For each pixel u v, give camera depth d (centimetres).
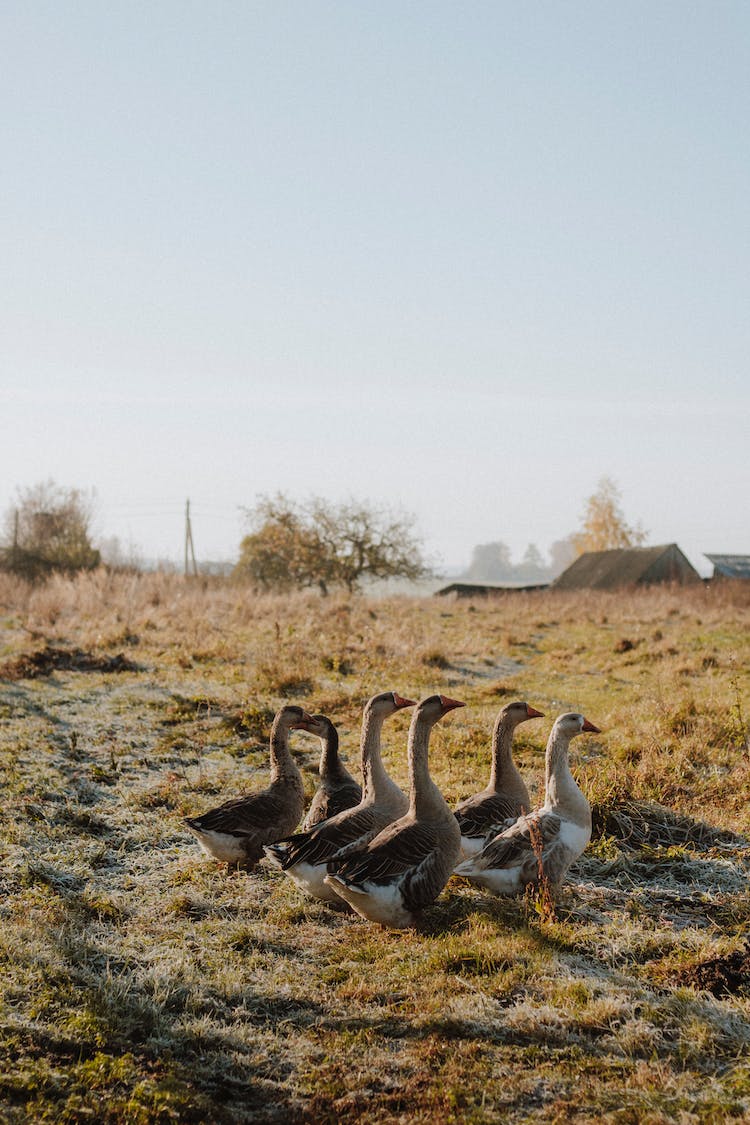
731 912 712
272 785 858
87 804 987
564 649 2069
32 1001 564
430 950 654
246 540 5066
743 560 6444
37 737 1241
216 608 2625
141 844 881
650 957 646
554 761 752
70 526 4256
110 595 2747
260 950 670
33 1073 492
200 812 961
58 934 658
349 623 2292
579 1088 489
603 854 837
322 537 4984
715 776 1027
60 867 811
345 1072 514
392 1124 466
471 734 1222
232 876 805
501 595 4022
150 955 649
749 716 1252
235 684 1614
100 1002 566
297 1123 475
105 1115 466
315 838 725
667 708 1268
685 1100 472
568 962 631
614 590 5281
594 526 8981
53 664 1769
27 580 3875
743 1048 522
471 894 750
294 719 876
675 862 816
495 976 607
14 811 941
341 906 741
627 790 956
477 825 795
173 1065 516
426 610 3152
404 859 675
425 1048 529
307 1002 595
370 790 772
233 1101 495
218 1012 582
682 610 3098
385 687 1579
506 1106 478
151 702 1459
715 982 592
